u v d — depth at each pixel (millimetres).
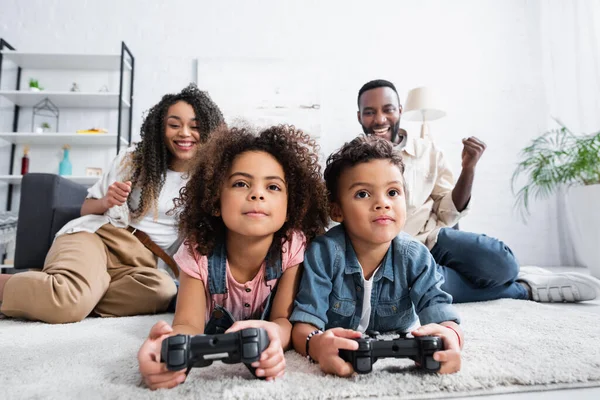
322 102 2926
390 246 722
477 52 3109
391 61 3041
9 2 2887
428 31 3096
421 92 2424
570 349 648
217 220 709
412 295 694
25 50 2854
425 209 1309
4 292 977
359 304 717
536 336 752
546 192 2791
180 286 697
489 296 1246
